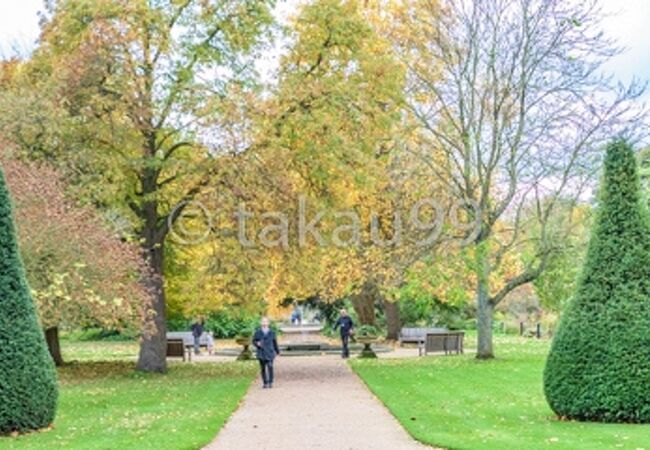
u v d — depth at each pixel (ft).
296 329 214.28
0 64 88.43
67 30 74.18
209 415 48.21
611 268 43.16
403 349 121.08
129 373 81.00
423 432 40.91
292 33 80.89
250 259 79.71
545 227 89.04
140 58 76.23
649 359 41.37
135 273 72.02
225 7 77.56
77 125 74.38
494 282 105.50
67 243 61.26
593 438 36.86
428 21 92.12
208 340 119.85
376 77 79.77
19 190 61.05
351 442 38.96
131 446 37.22
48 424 43.04
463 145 92.58
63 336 158.20
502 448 35.50
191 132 80.18
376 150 94.99
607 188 44.45
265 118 74.74
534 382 65.21
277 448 37.52
